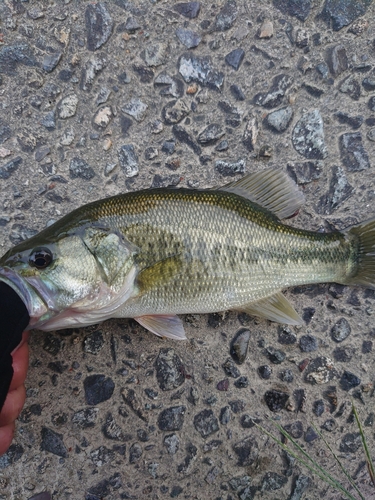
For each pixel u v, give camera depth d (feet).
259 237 0.71
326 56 0.84
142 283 0.68
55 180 0.82
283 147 0.83
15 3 0.83
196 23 0.84
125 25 0.84
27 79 0.83
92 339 0.78
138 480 0.76
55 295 0.65
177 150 0.83
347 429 0.78
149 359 0.78
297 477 0.77
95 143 0.83
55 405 0.76
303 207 0.82
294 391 0.79
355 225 0.76
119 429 0.76
